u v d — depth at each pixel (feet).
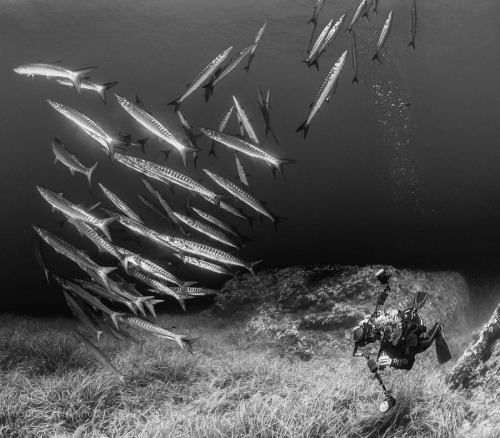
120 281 22.89
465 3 33.99
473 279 37.50
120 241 34.30
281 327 30.66
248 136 19.48
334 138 35.45
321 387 19.83
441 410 16.76
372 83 34.63
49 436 19.43
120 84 35.19
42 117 35.99
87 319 21.45
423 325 15.96
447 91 34.91
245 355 27.07
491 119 34.91
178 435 18.02
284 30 34.27
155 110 35.12
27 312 39.09
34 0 35.09
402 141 35.47
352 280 33.40
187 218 20.57
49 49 35.32
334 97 34.83
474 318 34.32
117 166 35.88
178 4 34.60
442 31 34.37
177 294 21.27
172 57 34.81
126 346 27.43
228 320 34.76
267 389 21.70
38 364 25.17
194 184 19.30
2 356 25.88
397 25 34.35
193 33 34.71
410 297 32.01
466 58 34.53
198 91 34.78
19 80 35.65
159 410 20.86
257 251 37.73
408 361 15.89
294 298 33.76
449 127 35.40
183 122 19.51
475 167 35.81
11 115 35.96
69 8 34.96
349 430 16.99
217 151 35.29
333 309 31.27
